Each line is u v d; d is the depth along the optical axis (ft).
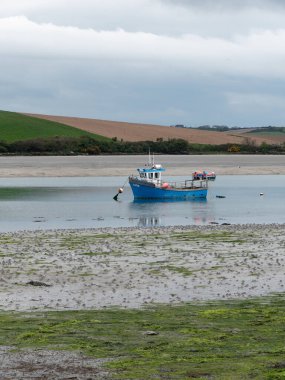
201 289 87.04
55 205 249.96
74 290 86.99
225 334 62.28
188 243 138.31
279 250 126.21
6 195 287.89
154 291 85.81
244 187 347.97
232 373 49.55
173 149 649.20
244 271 101.60
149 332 62.69
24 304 77.82
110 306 76.28
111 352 56.03
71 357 54.49
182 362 52.75
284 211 232.73
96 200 274.57
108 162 492.95
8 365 52.11
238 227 171.73
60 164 471.62
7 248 131.03
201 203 268.00
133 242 140.46
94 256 119.55
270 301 78.43
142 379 48.29
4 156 551.18
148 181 289.33
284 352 55.77
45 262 112.57
